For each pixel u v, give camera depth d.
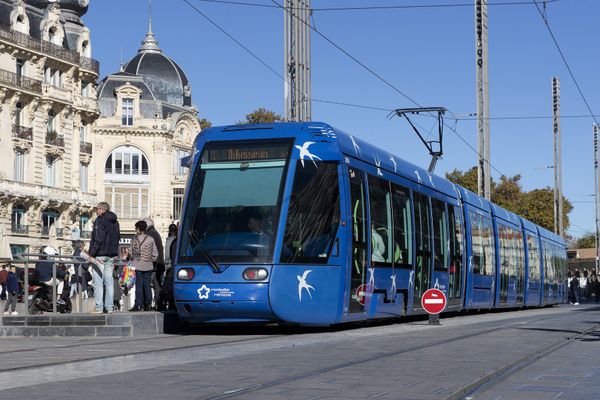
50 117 69.38
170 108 93.00
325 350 13.42
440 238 25.27
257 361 11.71
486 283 31.23
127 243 88.88
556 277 47.69
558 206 73.31
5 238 62.66
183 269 17.45
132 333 17.81
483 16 43.12
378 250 20.06
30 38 65.94
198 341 15.90
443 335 16.92
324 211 17.80
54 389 8.95
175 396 8.37
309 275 17.34
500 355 12.51
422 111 32.00
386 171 21.17
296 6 30.05
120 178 89.00
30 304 20.31
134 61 94.25
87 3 75.38
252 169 17.78
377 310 20.02
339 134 18.78
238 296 16.95
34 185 66.12
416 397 8.30
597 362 11.90
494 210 33.59
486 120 42.97
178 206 92.19
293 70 29.98
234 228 17.41
